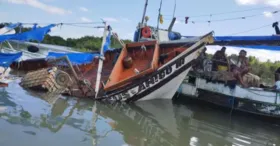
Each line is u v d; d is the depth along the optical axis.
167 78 13.02
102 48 12.19
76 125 7.57
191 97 15.40
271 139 9.45
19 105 8.78
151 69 12.66
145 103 12.83
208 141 8.05
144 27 16.14
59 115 8.33
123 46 14.34
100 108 10.31
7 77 14.38
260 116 12.53
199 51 13.21
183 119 10.69
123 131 7.72
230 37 14.52
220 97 14.13
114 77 12.94
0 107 8.14
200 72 15.34
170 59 14.01
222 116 12.72
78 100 11.23
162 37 16.55
